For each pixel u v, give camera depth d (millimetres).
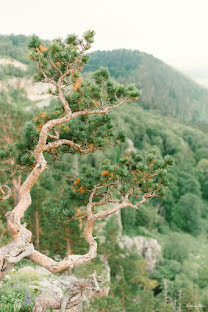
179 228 72250
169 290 37875
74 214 8102
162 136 111188
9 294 8953
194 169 97000
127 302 28469
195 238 67688
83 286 6035
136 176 7961
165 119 144125
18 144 8102
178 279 39750
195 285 39312
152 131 112062
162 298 36500
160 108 181250
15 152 8234
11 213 6293
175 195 81500
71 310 10625
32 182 6852
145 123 116125
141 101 175125
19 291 9531
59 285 12797
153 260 45812
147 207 66438
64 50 7160
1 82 114375
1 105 26328
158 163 7926
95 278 6152
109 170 7730
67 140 7812
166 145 107688
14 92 110750
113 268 33719
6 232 22047
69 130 8469
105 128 9055
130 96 8047
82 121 9320
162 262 46875
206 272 43656
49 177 41562
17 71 131250
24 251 5926
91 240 6934
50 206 26641
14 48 163625
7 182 26031
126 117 109938
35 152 7062
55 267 5957
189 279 43031
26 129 7875
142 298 29250
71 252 24281
